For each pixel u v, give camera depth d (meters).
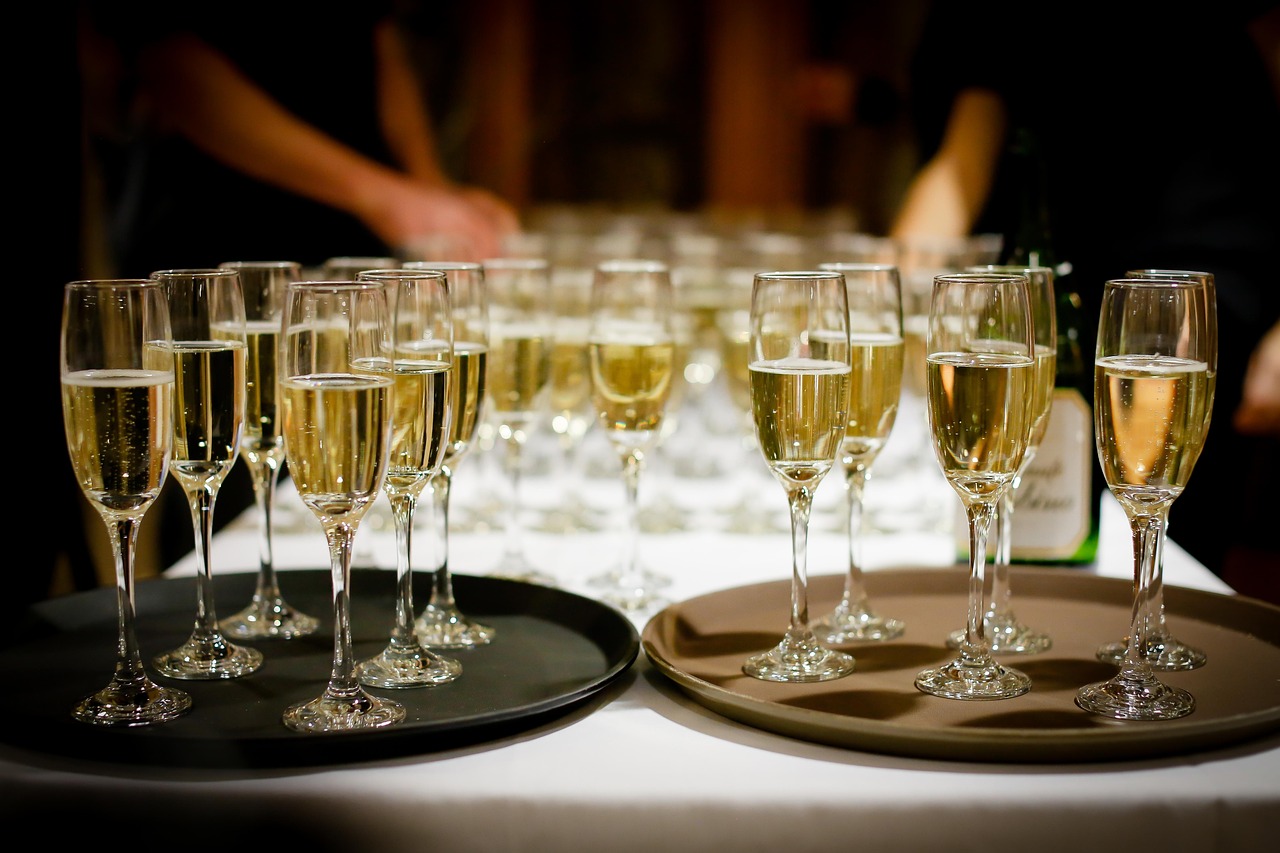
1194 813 1.22
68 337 1.29
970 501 1.36
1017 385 1.32
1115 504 1.85
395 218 3.25
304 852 1.24
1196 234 2.95
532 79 4.23
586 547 1.72
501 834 1.24
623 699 1.35
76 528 2.23
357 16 3.86
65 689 1.36
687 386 2.25
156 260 3.18
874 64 4.27
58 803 1.24
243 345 1.40
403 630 1.40
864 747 1.27
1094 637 1.46
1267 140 2.95
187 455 1.39
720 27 4.25
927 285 1.78
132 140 3.14
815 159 4.37
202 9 3.58
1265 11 2.91
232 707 1.33
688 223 4.11
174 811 1.24
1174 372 1.31
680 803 1.23
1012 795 1.22
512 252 2.58
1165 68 2.98
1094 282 3.03
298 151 3.19
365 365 1.29
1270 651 1.42
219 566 1.64
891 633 1.46
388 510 1.83
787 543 1.72
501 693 1.35
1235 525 2.98
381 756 1.27
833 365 1.35
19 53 2.06
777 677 1.37
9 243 2.08
